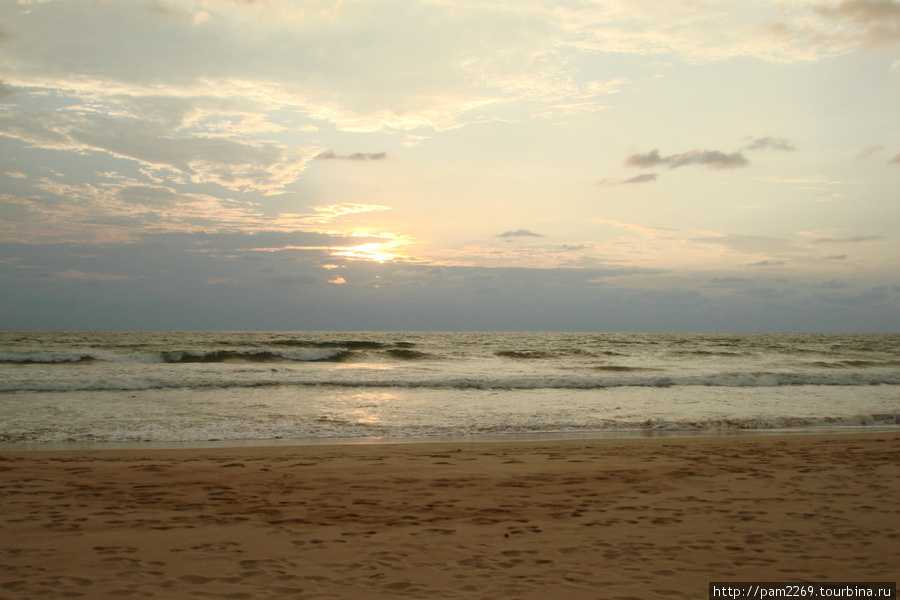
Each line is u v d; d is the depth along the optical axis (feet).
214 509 21.30
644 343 240.94
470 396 63.00
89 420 44.34
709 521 20.03
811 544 17.57
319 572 15.14
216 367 89.71
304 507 21.71
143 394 59.00
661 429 46.19
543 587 14.26
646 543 17.71
